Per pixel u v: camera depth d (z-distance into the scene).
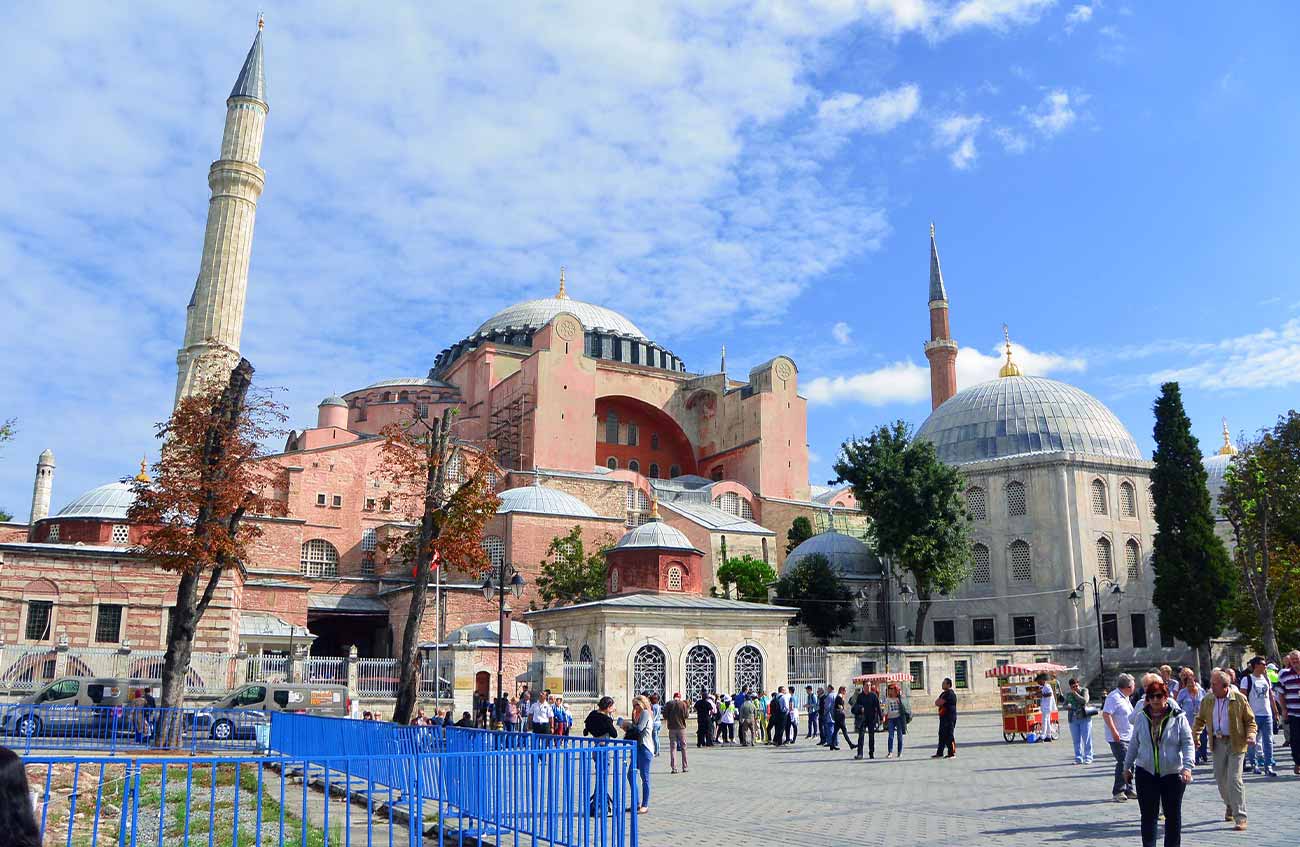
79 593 40.75
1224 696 13.24
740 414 88.56
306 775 9.91
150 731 26.33
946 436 67.00
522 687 42.34
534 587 64.69
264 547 59.91
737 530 71.31
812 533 77.06
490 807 12.51
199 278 63.28
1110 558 60.41
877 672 48.88
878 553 59.72
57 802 17.05
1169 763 10.59
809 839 13.16
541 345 80.94
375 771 16.95
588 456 80.06
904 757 26.62
